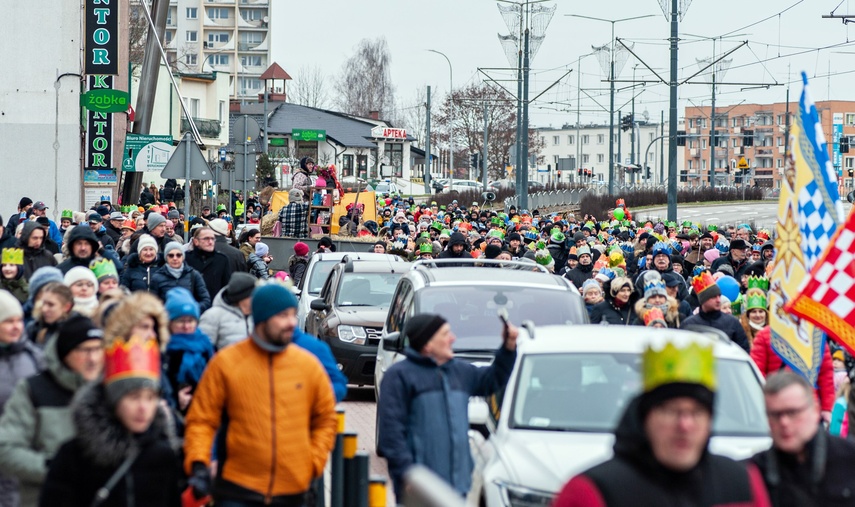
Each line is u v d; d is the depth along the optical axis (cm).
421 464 1858
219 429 1705
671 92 10556
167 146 8962
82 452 1341
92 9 8306
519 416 2003
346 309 4412
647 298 3064
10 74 8238
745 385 2067
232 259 3894
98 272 2673
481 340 2836
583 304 2997
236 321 2200
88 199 8850
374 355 4244
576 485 989
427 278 3078
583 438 1919
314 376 1711
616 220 10694
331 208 7606
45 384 1577
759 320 3011
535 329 2255
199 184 13138
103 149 8844
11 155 8244
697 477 998
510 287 3022
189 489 1738
